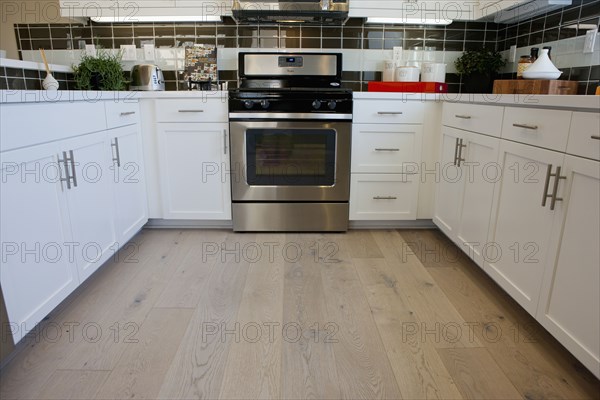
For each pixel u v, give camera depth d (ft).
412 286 6.30
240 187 8.25
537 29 8.05
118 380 4.22
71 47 9.30
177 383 4.18
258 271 6.78
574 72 6.90
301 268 6.90
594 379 4.28
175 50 9.39
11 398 3.96
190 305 5.70
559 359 4.60
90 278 6.49
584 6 6.64
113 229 6.70
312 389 4.11
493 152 5.83
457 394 4.05
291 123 7.91
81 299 5.85
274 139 8.01
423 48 9.57
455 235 7.29
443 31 9.52
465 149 6.85
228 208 8.44
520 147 5.09
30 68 7.50
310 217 8.50
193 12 8.39
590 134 3.84
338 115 7.88
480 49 9.36
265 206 8.39
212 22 9.27
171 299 5.86
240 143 7.98
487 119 6.01
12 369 4.37
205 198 8.39
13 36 9.24
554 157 4.40
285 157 8.12
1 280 4.00
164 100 7.88
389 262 7.18
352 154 8.27
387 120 8.10
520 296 5.11
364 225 8.91
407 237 8.41
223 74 9.52
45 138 4.74
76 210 5.47
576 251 4.07
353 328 5.17
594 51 6.41
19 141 4.27
